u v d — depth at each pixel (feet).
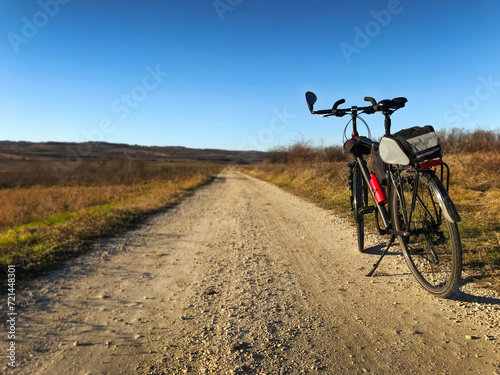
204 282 12.22
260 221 24.97
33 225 25.13
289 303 10.03
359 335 7.95
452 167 29.55
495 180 25.34
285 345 7.66
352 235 18.25
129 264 14.82
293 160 68.74
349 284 11.27
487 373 6.27
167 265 14.60
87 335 8.42
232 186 68.18
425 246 10.30
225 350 7.50
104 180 92.43
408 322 8.41
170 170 131.34
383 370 6.58
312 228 21.16
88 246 18.01
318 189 40.75
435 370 6.48
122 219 25.80
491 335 7.51
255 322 8.86
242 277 12.57
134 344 7.93
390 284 10.94
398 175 9.95
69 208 37.19
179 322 9.04
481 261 11.36
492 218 16.65
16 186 82.69
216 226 23.75
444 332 7.81
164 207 35.37
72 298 10.90
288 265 13.84
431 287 9.65
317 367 6.77
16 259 14.08
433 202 8.96
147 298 10.85
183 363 7.07
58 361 7.28
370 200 18.35
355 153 12.05
